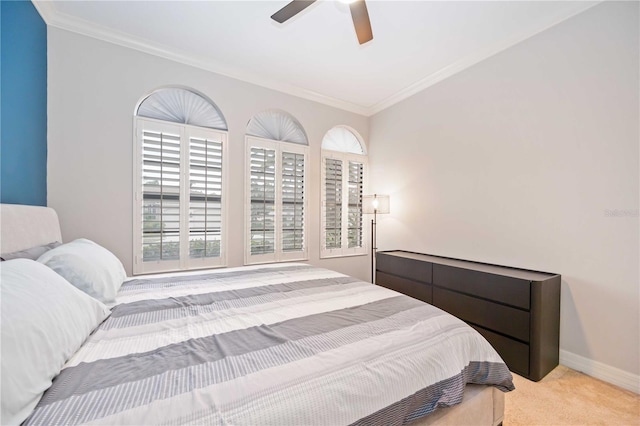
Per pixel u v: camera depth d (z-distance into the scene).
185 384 0.71
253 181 3.12
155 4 2.04
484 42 2.47
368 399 0.80
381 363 0.90
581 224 2.00
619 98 1.83
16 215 1.45
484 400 1.17
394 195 3.66
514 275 2.07
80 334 0.91
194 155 2.77
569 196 2.05
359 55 2.69
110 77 2.39
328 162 3.75
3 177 1.66
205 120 2.87
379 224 3.92
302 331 1.06
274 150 3.27
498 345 2.10
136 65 2.49
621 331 1.83
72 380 0.72
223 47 2.57
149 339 0.99
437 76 3.03
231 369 0.79
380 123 3.89
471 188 2.73
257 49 2.60
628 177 1.80
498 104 2.50
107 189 2.38
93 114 2.32
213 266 2.85
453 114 2.91
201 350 0.91
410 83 3.26
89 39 2.31
